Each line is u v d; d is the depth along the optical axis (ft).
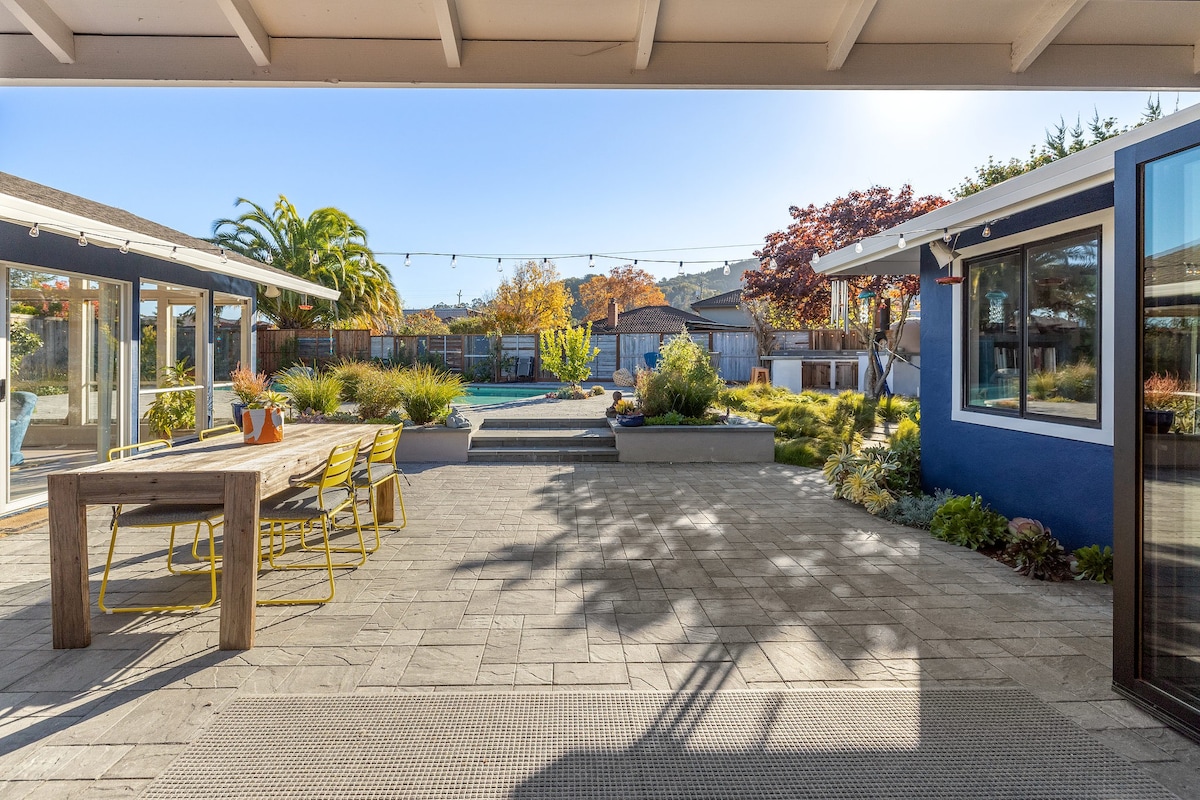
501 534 15.97
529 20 8.06
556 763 6.44
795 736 6.95
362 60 8.34
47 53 8.03
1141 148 7.71
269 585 12.15
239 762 6.48
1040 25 8.12
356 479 14.33
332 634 9.87
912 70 8.66
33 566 13.46
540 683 8.23
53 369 19.71
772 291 48.32
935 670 8.63
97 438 21.75
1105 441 12.60
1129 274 7.82
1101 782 6.18
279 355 59.21
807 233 46.65
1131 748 6.79
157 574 12.87
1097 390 12.87
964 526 15.10
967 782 6.16
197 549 13.33
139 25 7.92
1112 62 8.77
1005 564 13.51
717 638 9.70
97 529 16.29
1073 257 13.55
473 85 8.51
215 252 23.98
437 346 63.31
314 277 76.23
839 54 8.31
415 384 29.45
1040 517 14.60
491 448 28.68
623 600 11.39
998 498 16.11
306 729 7.11
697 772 6.29
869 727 7.15
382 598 11.47
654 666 8.73
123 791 6.04
